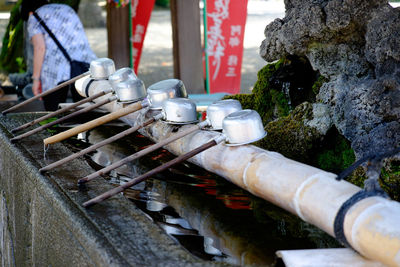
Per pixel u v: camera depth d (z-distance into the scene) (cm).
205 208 217
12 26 868
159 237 174
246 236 188
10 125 358
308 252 153
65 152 285
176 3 668
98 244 167
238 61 680
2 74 903
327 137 270
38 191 239
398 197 219
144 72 1154
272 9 1664
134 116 325
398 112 223
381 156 155
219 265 154
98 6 1850
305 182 172
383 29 227
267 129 284
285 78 301
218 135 224
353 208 149
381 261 139
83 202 207
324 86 270
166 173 264
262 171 192
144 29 724
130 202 208
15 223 297
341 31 253
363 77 259
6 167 314
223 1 661
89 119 390
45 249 231
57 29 532
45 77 542
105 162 284
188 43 680
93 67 362
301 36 265
